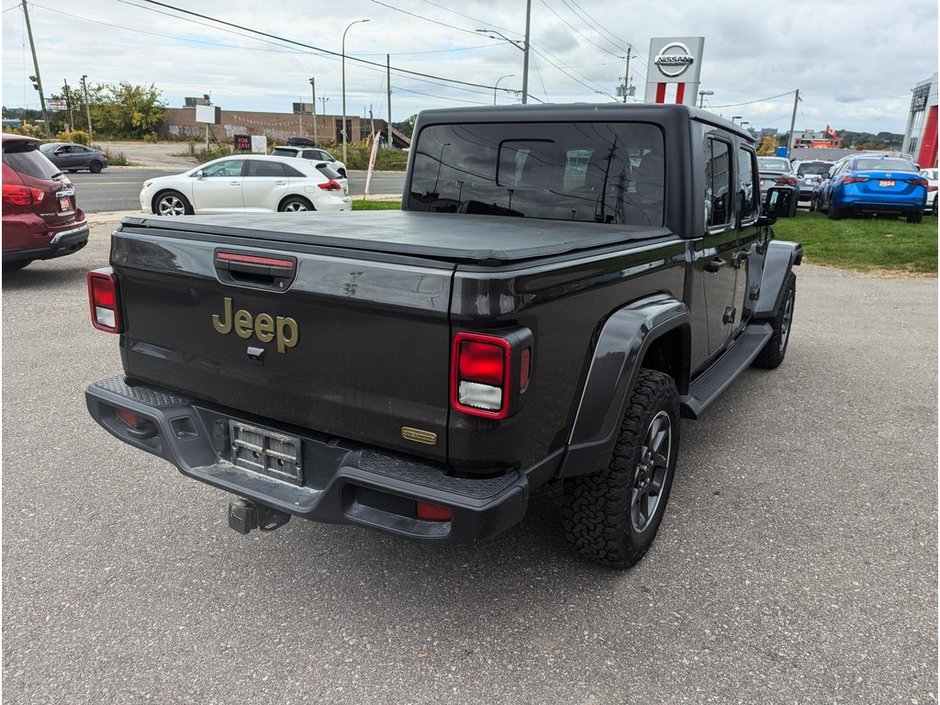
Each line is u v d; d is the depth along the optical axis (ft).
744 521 11.42
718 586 9.60
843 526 11.30
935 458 14.02
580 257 7.97
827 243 44.47
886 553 10.52
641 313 9.09
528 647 8.34
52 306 25.14
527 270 6.91
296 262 7.57
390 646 8.33
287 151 100.37
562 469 8.29
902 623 8.86
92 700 7.42
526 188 12.92
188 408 9.20
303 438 8.20
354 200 66.90
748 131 15.16
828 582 9.73
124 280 9.45
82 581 9.48
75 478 12.41
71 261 34.68
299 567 9.91
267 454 8.59
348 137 302.86
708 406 11.99
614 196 11.98
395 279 6.95
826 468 13.50
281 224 9.12
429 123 13.93
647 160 11.67
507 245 7.50
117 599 9.12
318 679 7.79
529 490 7.57
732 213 14.08
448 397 7.00
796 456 14.06
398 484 7.18
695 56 36.78
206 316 8.64
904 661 8.17
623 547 9.45
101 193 71.77
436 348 6.93
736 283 15.11
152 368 9.50
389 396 7.37
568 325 7.80
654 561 10.21
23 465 12.85
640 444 9.19
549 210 12.68
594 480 9.09
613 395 8.51
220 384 8.77
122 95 272.10
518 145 12.90
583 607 9.09
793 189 16.12
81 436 14.15
